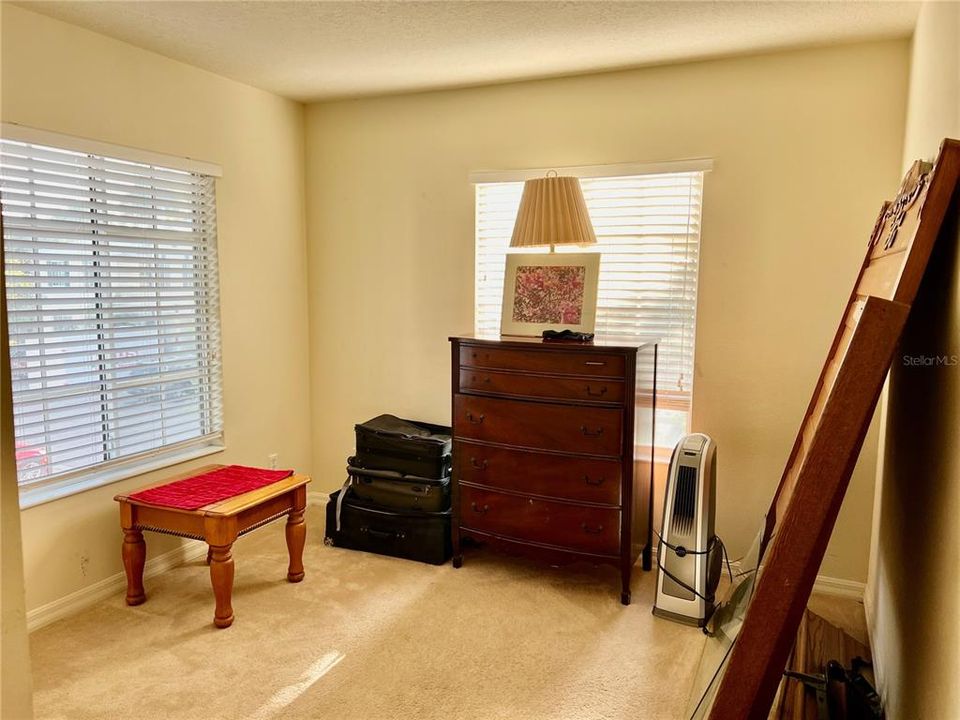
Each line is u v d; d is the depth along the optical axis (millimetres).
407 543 3240
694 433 3016
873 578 2561
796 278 2924
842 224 2834
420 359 3758
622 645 2490
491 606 2787
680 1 2320
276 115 3658
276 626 2613
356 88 3488
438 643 2498
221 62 3062
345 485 3473
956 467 1245
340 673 2299
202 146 3207
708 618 2613
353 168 3785
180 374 3197
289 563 3119
